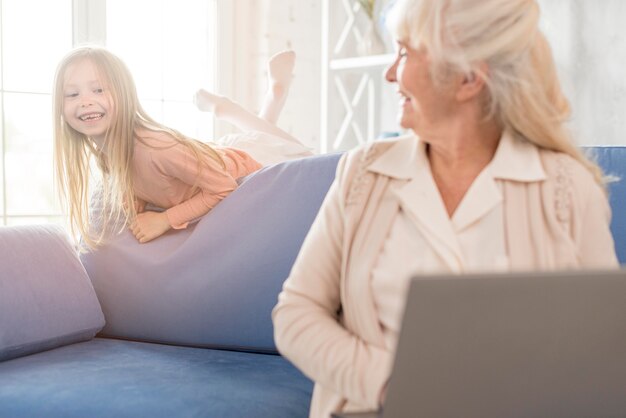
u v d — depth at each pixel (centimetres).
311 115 414
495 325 90
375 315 122
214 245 213
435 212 121
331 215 130
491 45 118
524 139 126
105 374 177
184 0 381
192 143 227
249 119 303
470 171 125
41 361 192
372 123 409
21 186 332
